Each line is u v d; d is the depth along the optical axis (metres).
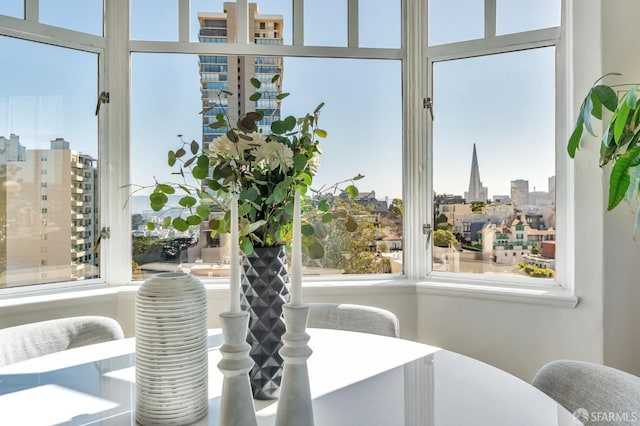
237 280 0.69
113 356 1.23
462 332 2.23
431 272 2.41
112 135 2.25
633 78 1.98
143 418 0.82
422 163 2.41
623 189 1.67
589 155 2.01
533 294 2.08
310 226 0.99
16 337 1.39
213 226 1.00
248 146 0.97
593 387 1.02
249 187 1.00
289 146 1.03
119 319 2.16
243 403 0.67
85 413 0.88
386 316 1.64
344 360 1.20
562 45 2.17
